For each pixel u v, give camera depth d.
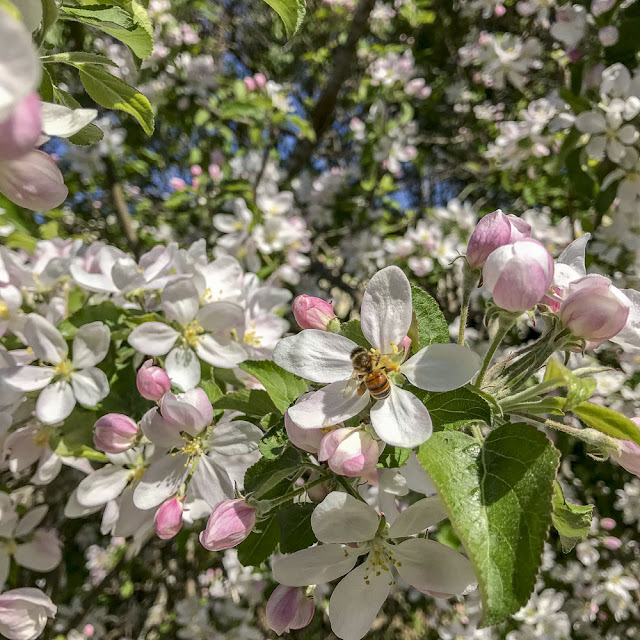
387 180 0.52
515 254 0.12
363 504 0.13
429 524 0.13
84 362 0.19
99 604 0.50
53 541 0.22
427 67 0.65
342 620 0.13
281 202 0.42
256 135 0.46
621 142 0.29
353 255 0.53
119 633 0.51
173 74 0.53
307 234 0.43
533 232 0.39
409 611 0.53
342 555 0.13
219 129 0.57
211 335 0.21
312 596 0.15
